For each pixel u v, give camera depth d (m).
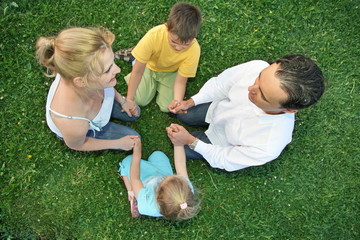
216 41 3.47
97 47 1.80
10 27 3.26
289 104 1.88
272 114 2.19
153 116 3.37
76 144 2.57
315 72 1.81
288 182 3.31
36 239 2.99
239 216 3.22
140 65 2.77
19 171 3.08
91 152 3.19
